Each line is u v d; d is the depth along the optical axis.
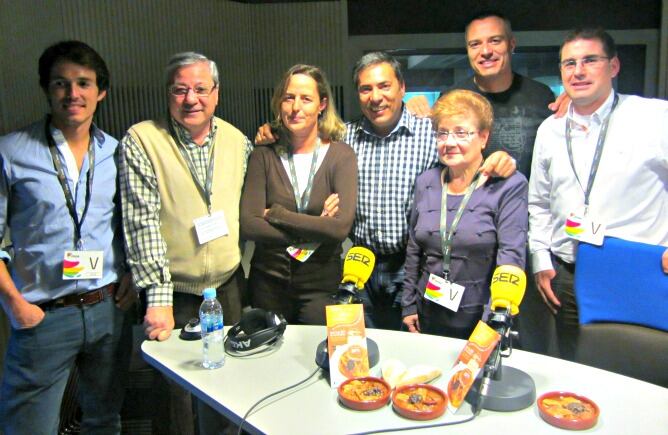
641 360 1.61
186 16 3.42
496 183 1.93
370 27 3.63
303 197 2.15
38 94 2.82
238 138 2.23
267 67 3.73
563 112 2.27
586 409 1.30
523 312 2.60
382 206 2.32
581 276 1.73
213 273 2.08
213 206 2.08
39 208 1.84
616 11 3.51
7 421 1.94
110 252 2.00
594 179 2.11
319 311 2.14
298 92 2.09
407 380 1.47
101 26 3.15
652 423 1.27
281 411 1.37
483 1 3.54
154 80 3.37
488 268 1.94
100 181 1.96
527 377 1.44
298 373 1.57
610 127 2.09
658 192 2.04
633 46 3.55
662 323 1.59
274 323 1.74
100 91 1.96
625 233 2.07
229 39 3.62
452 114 1.87
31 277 1.88
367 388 1.43
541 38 3.52
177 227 2.04
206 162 2.09
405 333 1.83
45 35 2.88
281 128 2.21
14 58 2.64
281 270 2.13
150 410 2.30
